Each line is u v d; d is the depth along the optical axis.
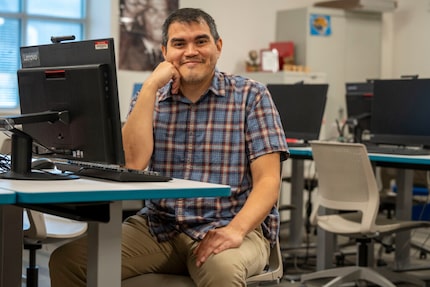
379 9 7.48
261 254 2.26
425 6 7.84
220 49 2.49
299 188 5.18
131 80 6.54
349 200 3.65
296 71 6.90
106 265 1.88
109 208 1.85
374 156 3.73
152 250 2.33
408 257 4.63
